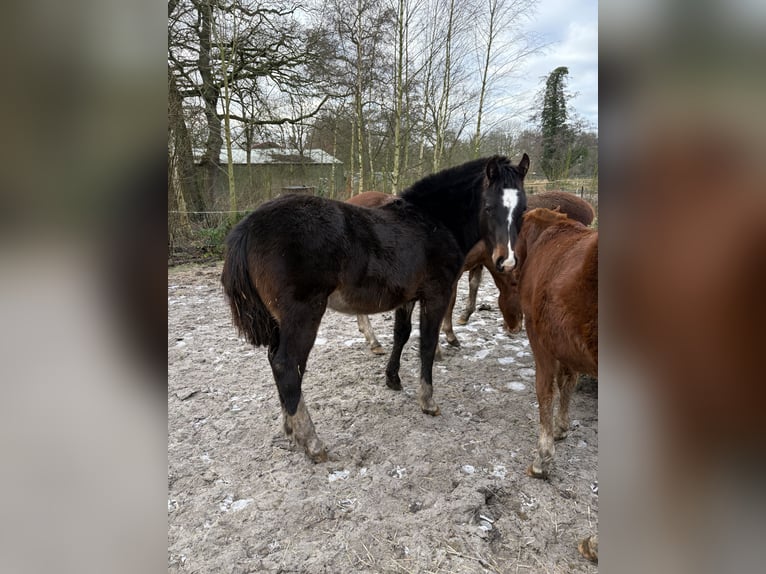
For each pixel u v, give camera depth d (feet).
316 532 6.53
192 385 11.39
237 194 40.47
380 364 12.92
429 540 6.31
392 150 42.83
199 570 5.88
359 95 36.19
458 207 10.43
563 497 7.31
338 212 8.64
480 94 39.37
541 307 6.70
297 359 8.17
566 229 7.47
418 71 36.22
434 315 10.08
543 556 6.14
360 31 34.50
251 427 9.47
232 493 7.40
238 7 31.96
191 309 18.12
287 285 7.93
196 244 29.32
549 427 7.59
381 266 8.97
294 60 36.76
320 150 49.80
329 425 9.57
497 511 6.98
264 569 5.90
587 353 5.78
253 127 38.11
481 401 10.61
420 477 7.73
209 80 33.45
